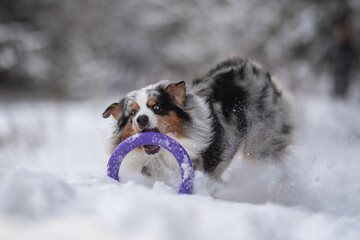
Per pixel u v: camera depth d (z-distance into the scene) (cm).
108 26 3947
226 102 721
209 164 659
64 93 2733
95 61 3528
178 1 3328
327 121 1487
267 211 411
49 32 3606
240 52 2606
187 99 657
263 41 2566
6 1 3425
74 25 3909
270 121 782
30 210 312
